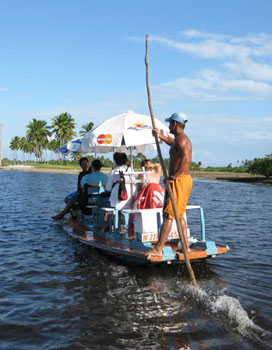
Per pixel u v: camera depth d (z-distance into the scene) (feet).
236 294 16.51
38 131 319.47
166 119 18.88
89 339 12.46
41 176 150.30
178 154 18.37
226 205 54.19
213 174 203.51
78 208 31.91
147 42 18.45
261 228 33.71
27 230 31.17
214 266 20.99
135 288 17.28
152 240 20.86
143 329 13.14
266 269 20.49
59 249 24.66
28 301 15.65
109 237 24.43
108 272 19.72
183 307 15.03
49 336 12.66
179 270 20.17
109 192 25.68
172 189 18.11
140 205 21.99
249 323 13.50
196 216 41.60
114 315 14.30
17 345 12.05
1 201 52.60
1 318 13.98
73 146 35.27
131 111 25.27
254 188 100.48
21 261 21.70
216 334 12.73
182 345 12.04
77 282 18.07
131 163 28.63
